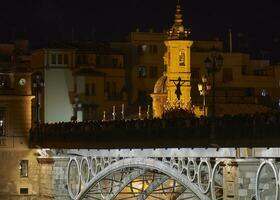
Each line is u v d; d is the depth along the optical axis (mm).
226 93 166625
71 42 182875
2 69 130625
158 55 186125
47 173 124188
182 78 153125
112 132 99750
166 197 112938
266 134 73688
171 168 91000
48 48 175875
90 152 110250
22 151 128375
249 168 78312
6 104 129375
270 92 179750
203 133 82062
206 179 89188
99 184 113312
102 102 178500
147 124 92312
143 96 183750
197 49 179625
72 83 176750
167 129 88250
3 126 128875
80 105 175000
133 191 115062
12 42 180375
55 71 176000
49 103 174875
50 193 123062
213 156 82250
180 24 158125
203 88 111125
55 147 117375
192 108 137125
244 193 78500
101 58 181875
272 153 74188
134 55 185000
